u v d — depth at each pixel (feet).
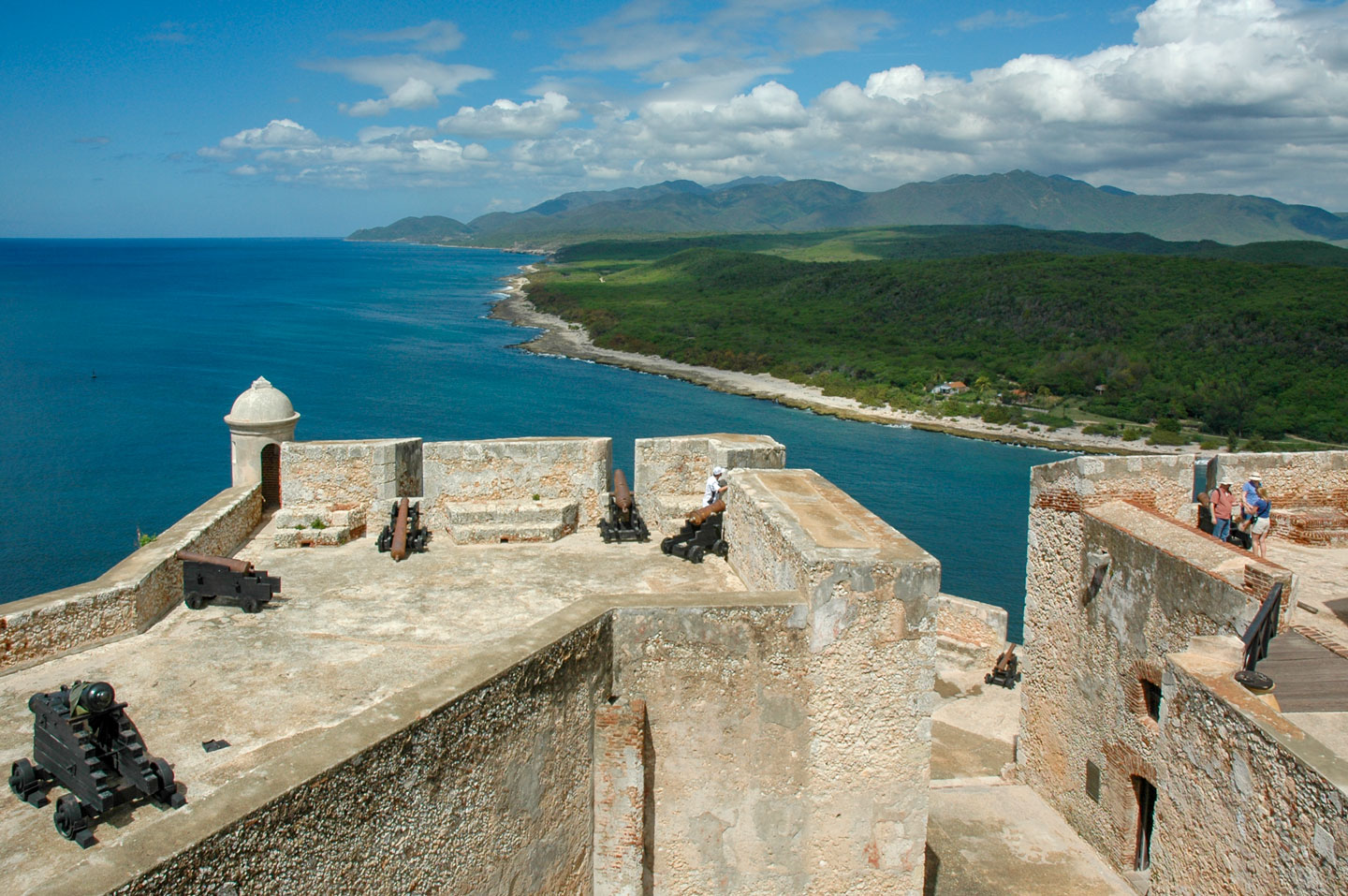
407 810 20.34
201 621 31.50
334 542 39.68
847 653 27.89
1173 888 26.94
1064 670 42.19
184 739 23.82
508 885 23.82
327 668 27.91
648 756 28.14
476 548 39.60
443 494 41.91
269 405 44.86
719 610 27.50
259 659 28.55
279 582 32.81
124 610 29.89
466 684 21.91
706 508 38.34
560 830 25.82
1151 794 37.24
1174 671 27.40
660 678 27.84
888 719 28.35
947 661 63.67
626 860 27.48
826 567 27.43
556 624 25.80
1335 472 48.14
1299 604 35.60
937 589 27.84
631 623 27.43
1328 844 20.10
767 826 28.78
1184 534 35.63
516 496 42.47
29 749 23.36
